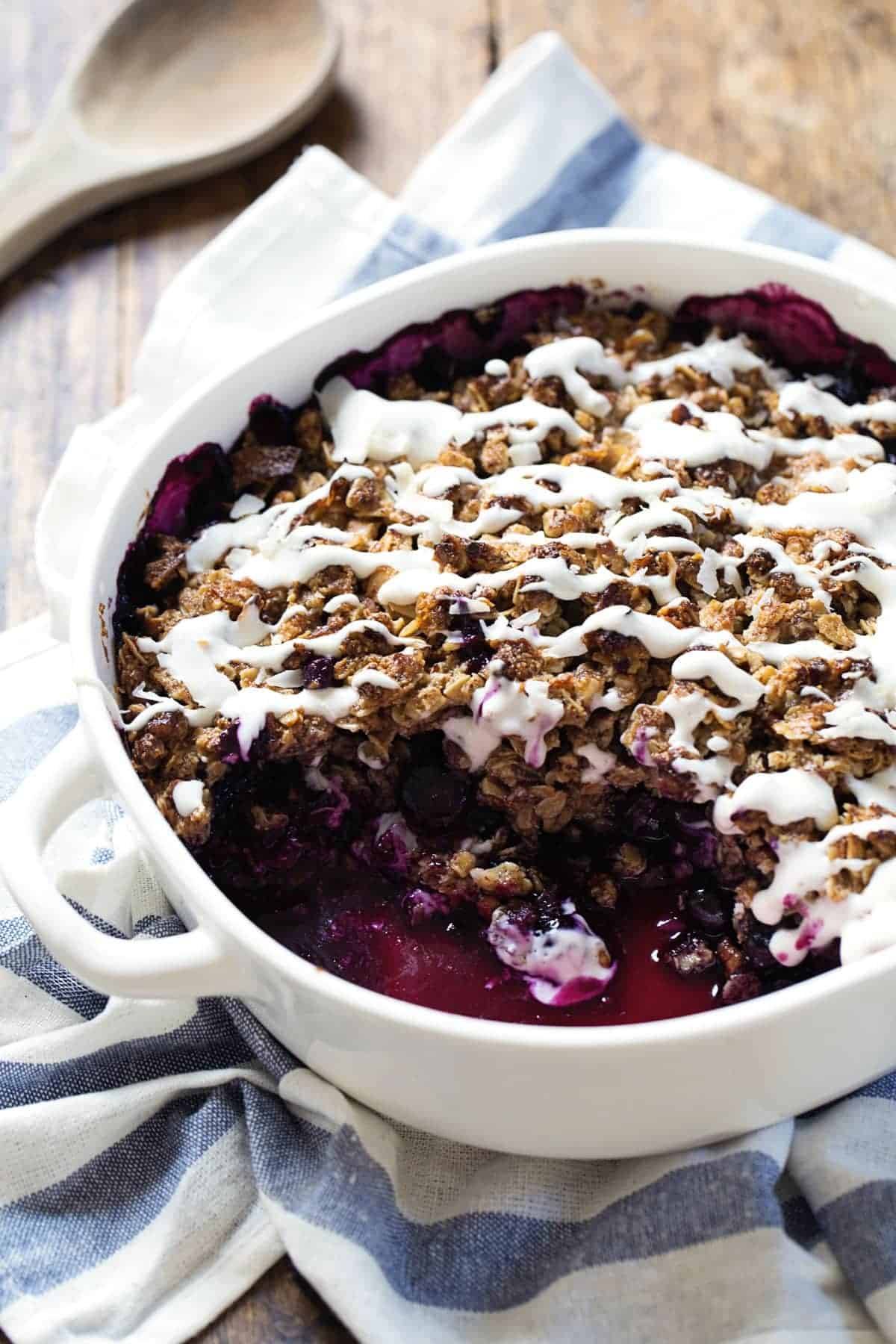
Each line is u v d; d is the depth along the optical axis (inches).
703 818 23.9
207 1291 23.3
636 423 25.8
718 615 24.1
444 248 28.4
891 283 28.3
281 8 31.6
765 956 23.6
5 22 32.8
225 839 24.6
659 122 31.4
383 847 24.8
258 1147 23.7
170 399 27.9
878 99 31.6
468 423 25.6
